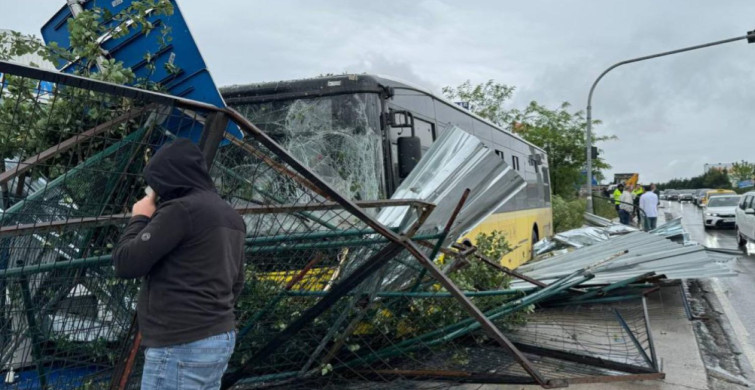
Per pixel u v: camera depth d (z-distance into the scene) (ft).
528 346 18.30
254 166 13.43
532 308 18.97
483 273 20.59
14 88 10.48
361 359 15.47
